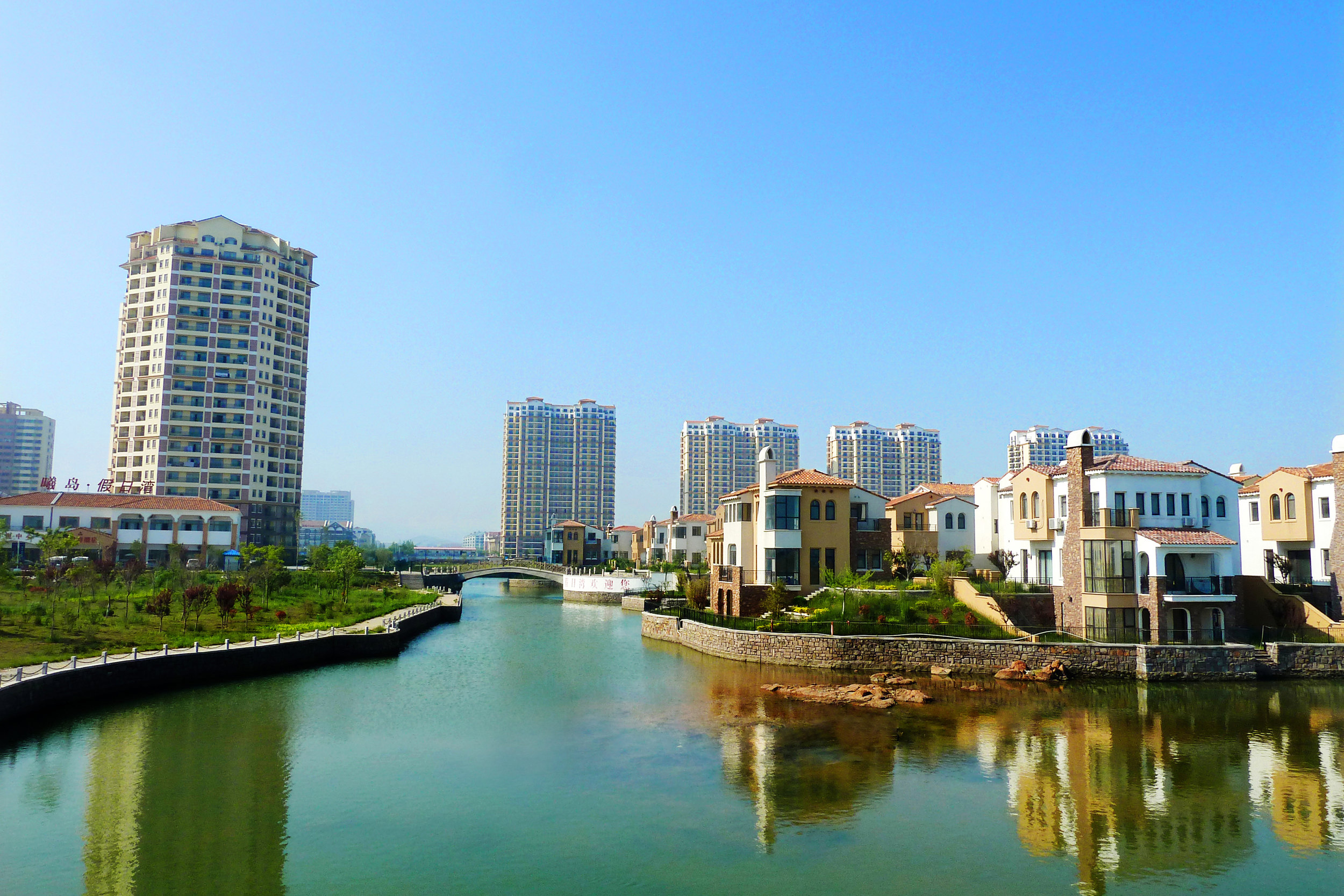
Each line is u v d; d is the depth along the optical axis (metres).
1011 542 69.31
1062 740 35.34
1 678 37.84
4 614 55.62
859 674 51.06
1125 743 34.94
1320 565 56.84
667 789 29.53
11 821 26.16
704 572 105.94
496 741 35.94
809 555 67.25
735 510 72.56
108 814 26.84
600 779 30.69
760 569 68.81
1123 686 46.47
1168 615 50.16
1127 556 51.16
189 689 46.50
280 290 155.12
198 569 96.50
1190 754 33.31
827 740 35.75
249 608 65.62
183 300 144.88
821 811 27.31
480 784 30.19
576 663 58.19
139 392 144.75
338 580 94.62
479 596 141.12
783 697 44.91
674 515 156.38
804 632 55.72
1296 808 27.39
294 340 157.50
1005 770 31.36
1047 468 61.34
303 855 23.89
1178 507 54.41
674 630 69.38
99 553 100.69
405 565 131.25
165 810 27.31
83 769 31.44
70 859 23.41
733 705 42.97
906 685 46.94
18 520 103.75
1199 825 26.12
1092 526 52.72
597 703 43.56
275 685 48.72
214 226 148.50
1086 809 27.38
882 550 73.00
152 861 23.39
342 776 31.14
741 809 27.50
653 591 100.00
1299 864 23.33
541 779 30.66
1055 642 49.88
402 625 69.38
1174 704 42.16
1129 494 53.53
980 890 21.77
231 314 148.00
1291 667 48.03
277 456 152.38
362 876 22.55
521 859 23.66
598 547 181.00
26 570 83.75
